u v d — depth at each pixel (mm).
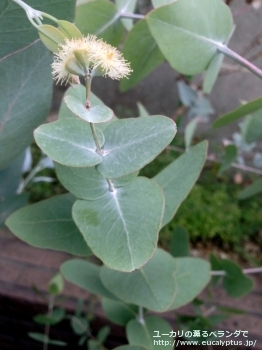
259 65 791
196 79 792
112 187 253
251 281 414
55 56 228
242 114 335
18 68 248
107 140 223
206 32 315
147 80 860
